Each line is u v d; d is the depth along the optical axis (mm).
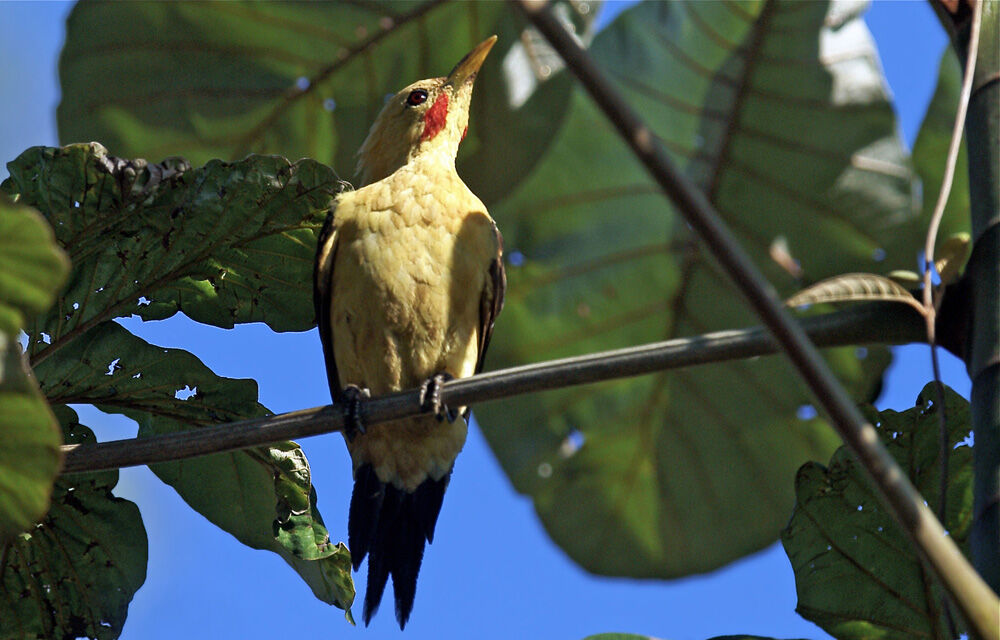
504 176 11367
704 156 11469
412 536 10555
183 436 7293
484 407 12312
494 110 11234
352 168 11203
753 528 12430
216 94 10867
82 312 8336
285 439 7555
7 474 5477
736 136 11344
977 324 6801
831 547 7891
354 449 10781
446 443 10688
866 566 7809
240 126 10938
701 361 6602
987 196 7113
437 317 10367
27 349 8219
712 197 11562
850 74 10977
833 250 11312
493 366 12281
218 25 10734
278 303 8977
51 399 8391
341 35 10812
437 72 11242
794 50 11008
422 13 10805
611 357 6789
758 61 11133
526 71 11180
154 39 10719
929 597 7680
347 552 8719
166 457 7270
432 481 10797
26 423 5297
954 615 7465
